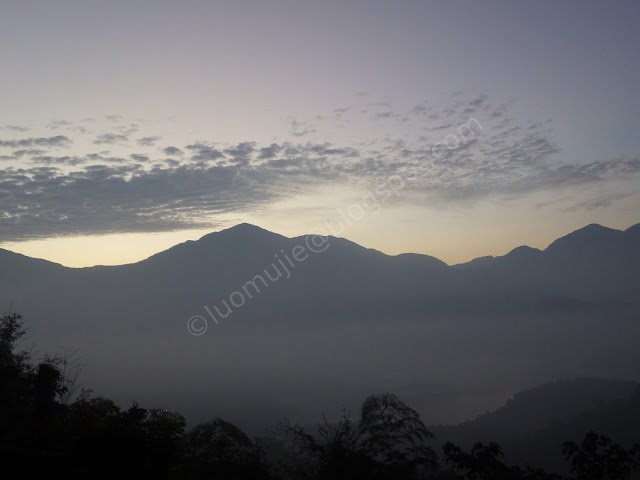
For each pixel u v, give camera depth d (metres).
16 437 8.77
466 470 7.23
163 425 9.42
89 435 8.61
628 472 6.82
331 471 9.80
